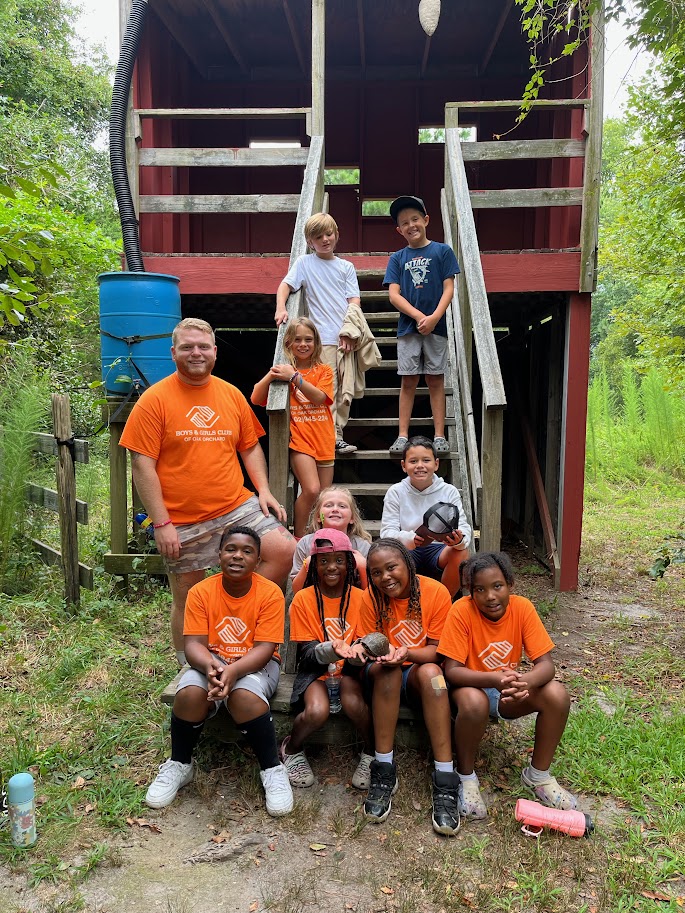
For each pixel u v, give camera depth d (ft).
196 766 9.86
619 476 39.65
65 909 7.30
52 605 15.47
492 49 25.52
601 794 9.47
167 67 23.38
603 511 31.83
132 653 13.70
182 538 10.01
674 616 17.44
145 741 10.46
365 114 28.37
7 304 8.40
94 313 38.22
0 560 17.13
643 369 46.88
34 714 11.14
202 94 28.43
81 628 14.49
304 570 10.25
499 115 27.73
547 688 9.00
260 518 10.28
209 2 22.17
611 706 12.14
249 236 27.99
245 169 28.19
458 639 9.32
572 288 18.38
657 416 43.16
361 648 9.12
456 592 10.96
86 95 52.85
